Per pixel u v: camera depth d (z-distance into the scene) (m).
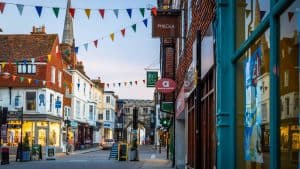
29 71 51.62
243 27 8.47
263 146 6.84
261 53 6.98
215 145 10.70
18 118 44.66
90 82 75.81
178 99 27.28
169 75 33.25
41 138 51.66
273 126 5.95
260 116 7.05
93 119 78.44
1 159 31.98
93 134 81.12
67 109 61.22
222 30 9.39
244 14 8.39
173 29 22.47
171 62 33.59
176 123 29.50
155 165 31.22
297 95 5.29
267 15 6.43
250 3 7.88
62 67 58.22
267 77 6.57
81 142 69.56
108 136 95.75
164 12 22.64
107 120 95.31
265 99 6.71
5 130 34.56
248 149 7.98
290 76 5.51
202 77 13.59
